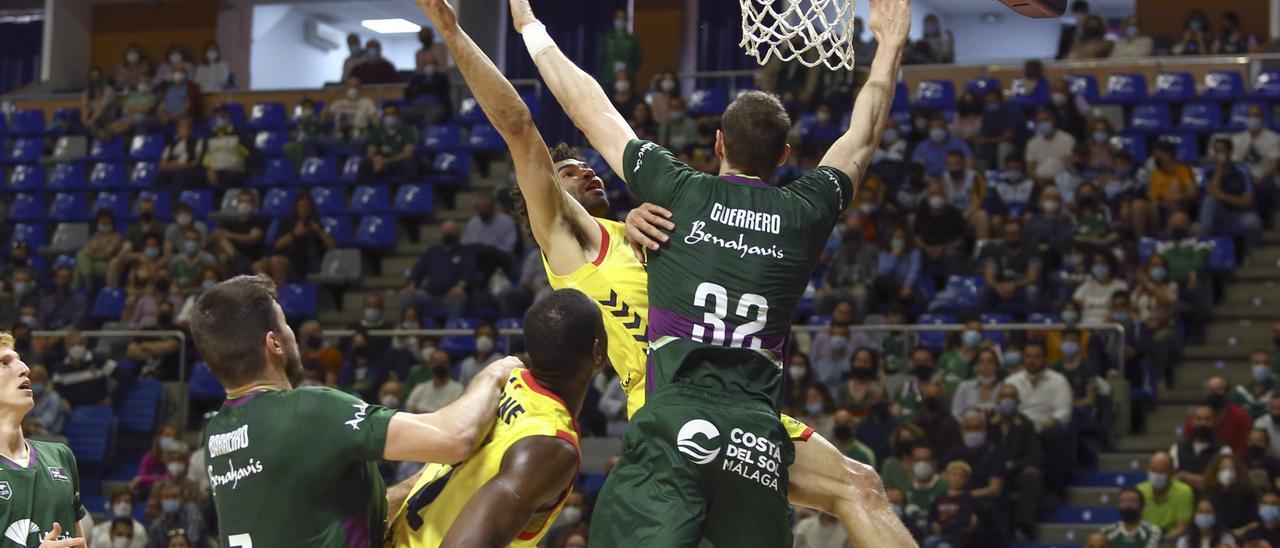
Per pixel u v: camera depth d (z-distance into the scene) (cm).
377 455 355
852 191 400
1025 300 1383
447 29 402
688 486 369
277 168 1886
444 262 1562
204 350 369
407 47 2977
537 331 369
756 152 393
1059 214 1442
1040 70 1769
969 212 1515
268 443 357
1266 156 1597
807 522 1095
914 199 1538
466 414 361
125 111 2089
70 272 1717
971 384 1205
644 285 447
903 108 1842
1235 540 1066
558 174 482
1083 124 1634
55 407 1419
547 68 418
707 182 388
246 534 360
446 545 347
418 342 1431
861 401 1218
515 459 358
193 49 2470
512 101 415
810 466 429
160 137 2030
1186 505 1089
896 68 418
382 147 1828
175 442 1336
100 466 1438
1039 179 1560
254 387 369
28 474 542
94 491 1424
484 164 1892
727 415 372
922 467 1114
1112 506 1192
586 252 447
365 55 2206
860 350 1230
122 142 2048
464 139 1922
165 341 1530
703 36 2075
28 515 538
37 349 1497
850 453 1127
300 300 1620
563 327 368
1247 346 1366
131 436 1485
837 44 429
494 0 2123
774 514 378
